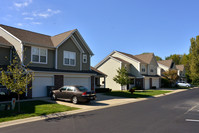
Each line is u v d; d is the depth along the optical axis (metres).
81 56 21.75
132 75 33.38
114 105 13.10
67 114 9.52
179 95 21.95
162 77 41.78
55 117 8.76
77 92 12.96
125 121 7.84
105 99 16.56
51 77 17.23
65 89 13.92
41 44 17.20
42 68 17.02
